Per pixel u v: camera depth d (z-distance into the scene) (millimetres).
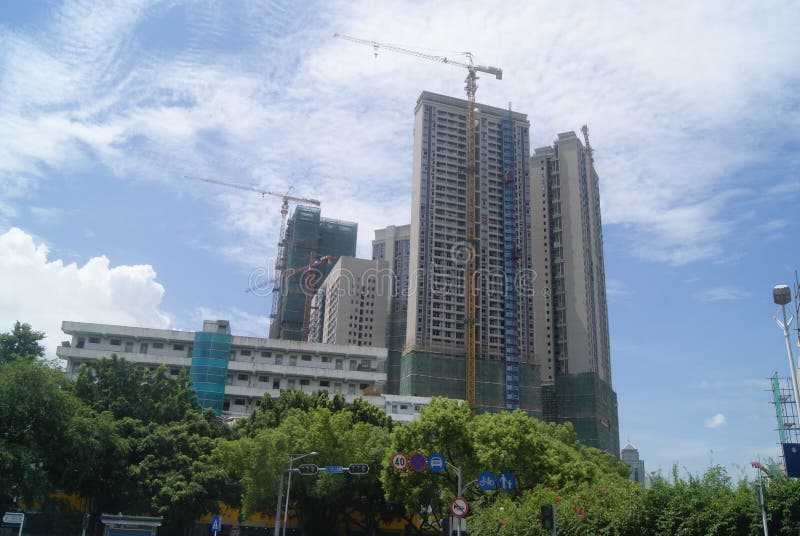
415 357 168625
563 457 67500
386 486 58562
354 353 113688
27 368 49000
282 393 78625
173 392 75500
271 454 61031
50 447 50844
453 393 168375
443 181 189125
